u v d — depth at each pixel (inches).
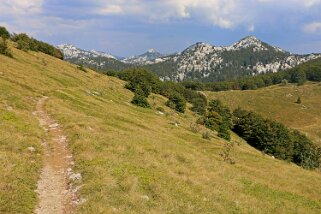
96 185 883.4
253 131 4916.3
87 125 1582.2
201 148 2411.4
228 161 2027.6
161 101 5137.8
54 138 1354.6
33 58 3954.2
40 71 3211.1
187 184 1116.5
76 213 752.3
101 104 2694.4
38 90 2375.7
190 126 3385.8
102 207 767.7
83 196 832.9
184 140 2471.7
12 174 879.1
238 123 5541.3
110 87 4180.6
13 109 1656.0
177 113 4598.9
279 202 1306.6
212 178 1350.9
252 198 1226.6
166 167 1246.3
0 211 703.7
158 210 836.6
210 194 1090.1
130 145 1400.1
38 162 1047.6
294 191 1593.3
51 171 1010.7
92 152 1165.1
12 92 1984.5
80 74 4232.3
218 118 4815.5
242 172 1747.0
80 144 1243.2
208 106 7052.2
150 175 1067.3
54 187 899.4
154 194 933.2
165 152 1513.3
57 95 2406.5
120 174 992.2
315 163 4461.1
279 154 4608.8
